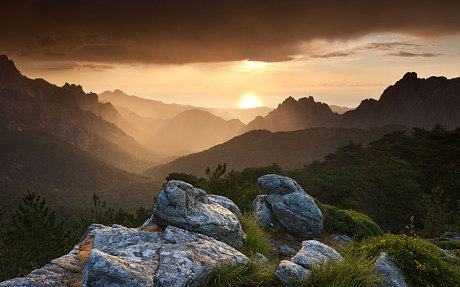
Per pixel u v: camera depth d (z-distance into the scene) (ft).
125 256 14.03
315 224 35.24
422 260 18.58
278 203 36.70
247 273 15.99
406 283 17.28
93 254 12.37
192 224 19.34
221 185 57.62
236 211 29.32
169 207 19.85
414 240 21.95
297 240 34.63
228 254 16.38
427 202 82.33
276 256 24.75
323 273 14.53
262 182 40.70
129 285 11.44
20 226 79.05
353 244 24.07
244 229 26.53
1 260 91.30
